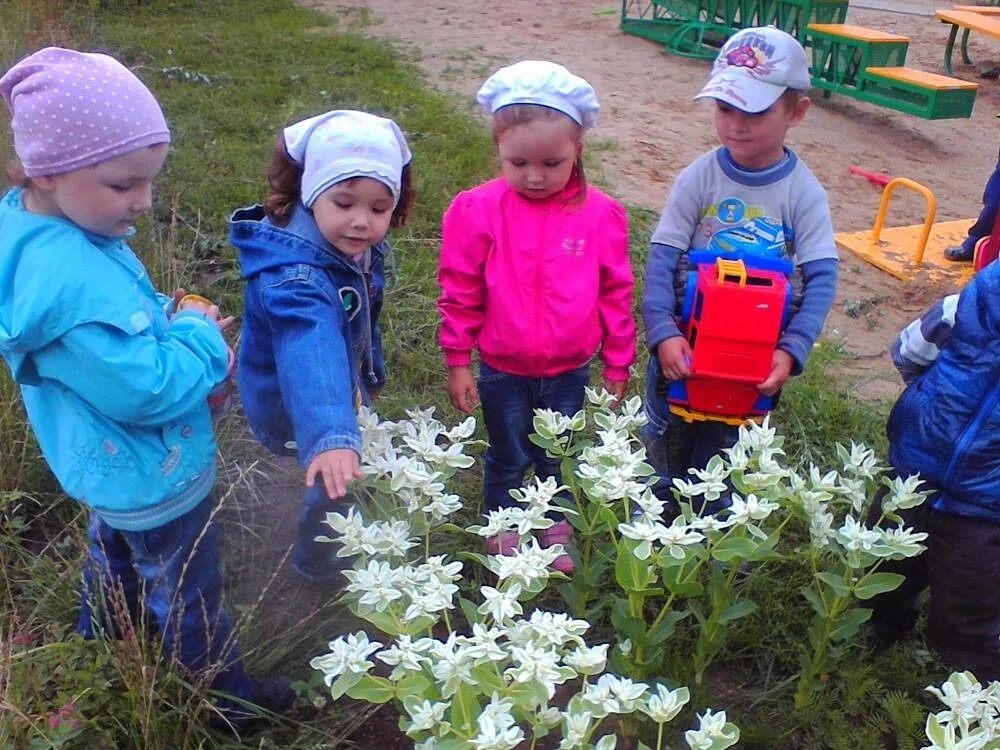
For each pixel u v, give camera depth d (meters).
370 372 2.74
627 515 2.39
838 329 5.09
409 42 10.04
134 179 2.00
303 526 2.84
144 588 2.31
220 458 3.32
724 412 2.95
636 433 3.55
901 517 2.66
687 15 10.80
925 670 2.83
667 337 2.90
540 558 2.17
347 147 2.28
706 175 2.95
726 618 2.48
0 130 4.47
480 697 2.23
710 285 2.76
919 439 2.54
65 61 1.95
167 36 8.73
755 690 2.77
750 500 2.26
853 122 9.06
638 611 2.43
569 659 2.00
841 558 2.48
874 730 2.61
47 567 2.83
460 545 3.20
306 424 2.18
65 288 1.94
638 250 5.26
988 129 9.19
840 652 2.55
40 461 3.20
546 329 2.87
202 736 2.35
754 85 2.76
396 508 2.47
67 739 2.14
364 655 1.99
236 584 2.94
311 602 2.91
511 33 11.04
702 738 1.93
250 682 2.49
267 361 2.51
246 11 10.45
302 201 2.36
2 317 1.96
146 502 2.16
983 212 5.77
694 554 2.29
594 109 2.71
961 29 13.19
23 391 2.17
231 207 5.23
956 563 2.55
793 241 2.97
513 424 3.04
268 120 6.74
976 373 2.44
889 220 6.74
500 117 2.65
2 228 2.00
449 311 2.96
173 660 2.29
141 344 2.02
